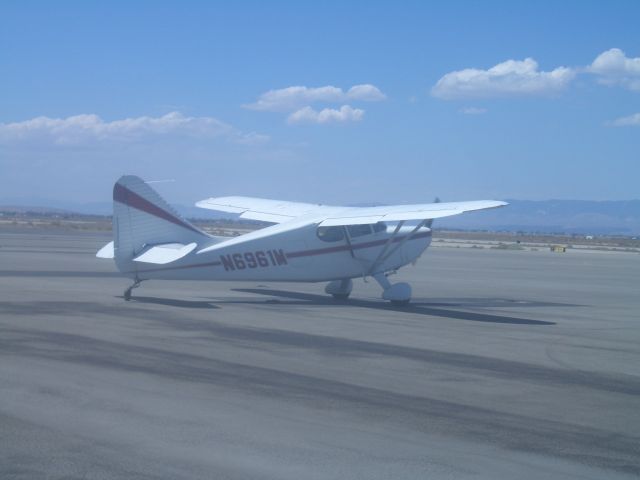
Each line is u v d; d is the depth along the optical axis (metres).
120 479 6.74
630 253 83.00
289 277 21.20
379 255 22.20
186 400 9.56
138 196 19.55
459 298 25.33
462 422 9.00
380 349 13.95
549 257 62.09
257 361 12.31
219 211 25.41
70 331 14.68
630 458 7.80
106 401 9.38
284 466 7.25
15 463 7.07
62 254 41.84
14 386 9.98
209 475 6.93
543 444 8.21
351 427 8.62
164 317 17.23
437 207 19.70
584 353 14.42
